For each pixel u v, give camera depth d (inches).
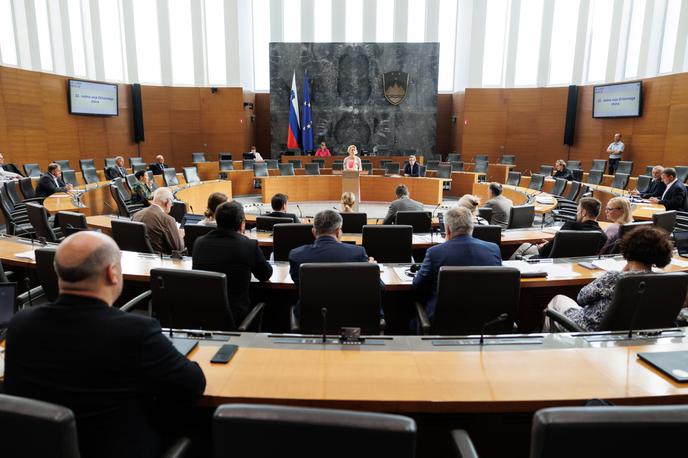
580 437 40.1
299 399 60.4
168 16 602.9
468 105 621.9
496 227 169.3
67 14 511.8
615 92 509.7
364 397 60.7
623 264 133.5
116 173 432.5
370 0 630.5
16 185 311.1
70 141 510.0
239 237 111.3
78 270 54.0
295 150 607.2
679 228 245.4
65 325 52.8
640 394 61.8
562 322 101.8
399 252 165.5
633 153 500.1
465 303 94.3
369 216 401.7
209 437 70.2
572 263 135.6
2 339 79.9
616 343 76.8
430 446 69.4
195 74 620.4
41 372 52.2
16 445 42.9
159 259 138.5
